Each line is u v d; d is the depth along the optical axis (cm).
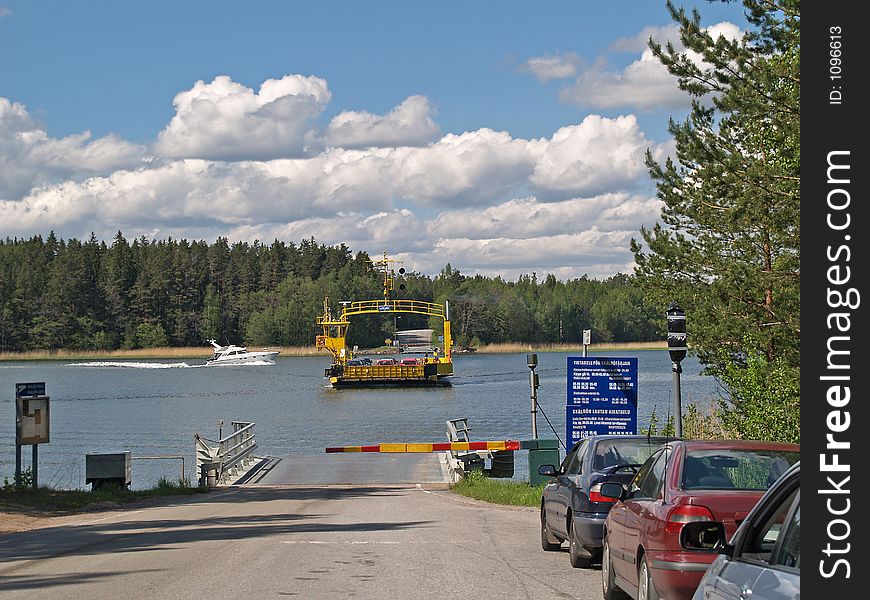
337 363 12519
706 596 705
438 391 11556
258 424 7675
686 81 2375
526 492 2966
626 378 2830
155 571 1481
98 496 2938
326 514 2505
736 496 1034
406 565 1566
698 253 3178
